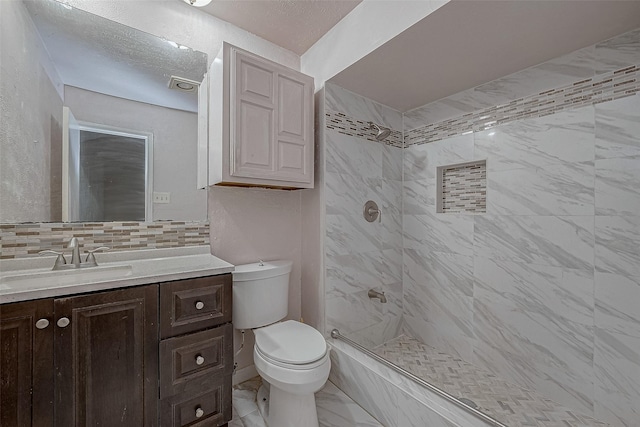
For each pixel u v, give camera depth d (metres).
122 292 1.03
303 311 2.06
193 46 1.65
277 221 1.97
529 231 1.63
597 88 1.40
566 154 1.50
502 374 1.73
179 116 1.61
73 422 0.94
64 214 1.30
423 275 2.20
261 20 1.75
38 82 1.25
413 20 1.31
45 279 1.11
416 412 1.29
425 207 2.20
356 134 2.04
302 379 1.20
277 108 1.62
